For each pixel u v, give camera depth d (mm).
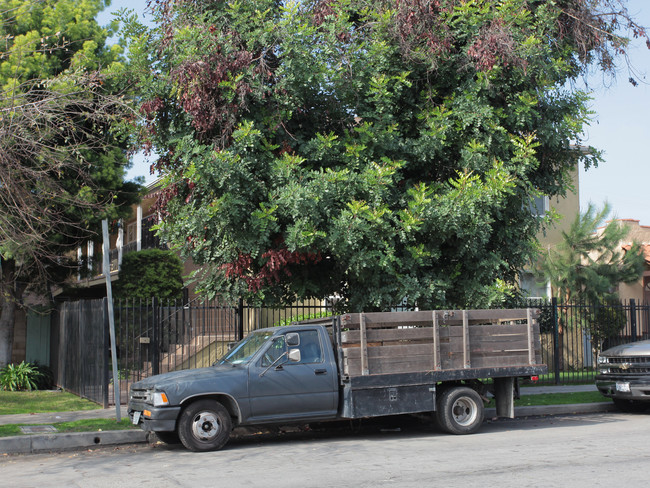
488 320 11117
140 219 23891
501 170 11211
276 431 11406
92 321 14672
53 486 7289
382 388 10164
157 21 11969
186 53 10727
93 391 14438
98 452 9812
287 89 10852
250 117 11062
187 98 10531
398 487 6797
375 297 11477
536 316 11398
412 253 11156
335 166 11203
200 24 11062
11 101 11516
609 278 20359
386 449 9242
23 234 11945
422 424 11906
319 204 10250
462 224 11117
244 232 10672
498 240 12688
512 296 12570
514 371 11023
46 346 21234
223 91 10641
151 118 11508
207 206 10586
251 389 9625
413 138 12234
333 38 11125
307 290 12500
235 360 10258
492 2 11602
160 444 10344
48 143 12836
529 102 11508
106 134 16281
